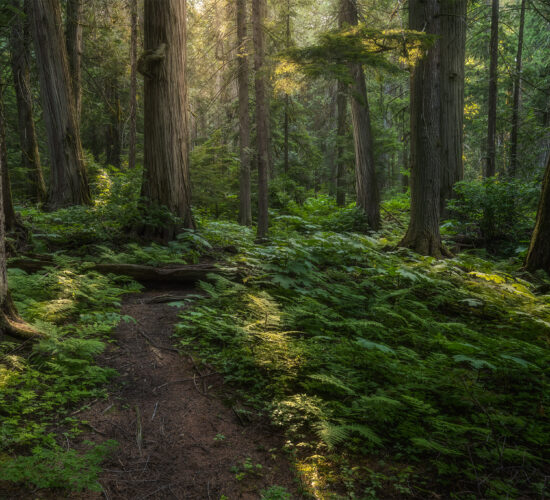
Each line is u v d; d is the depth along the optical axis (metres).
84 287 5.42
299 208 17.45
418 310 5.80
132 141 14.80
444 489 2.74
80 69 14.93
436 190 8.35
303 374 3.98
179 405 3.56
